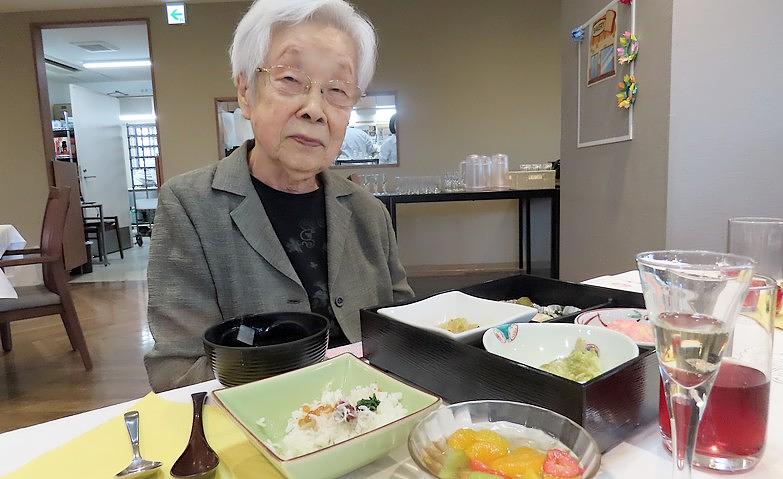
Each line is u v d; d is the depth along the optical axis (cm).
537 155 488
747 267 41
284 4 87
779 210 205
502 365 58
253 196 99
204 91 477
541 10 473
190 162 485
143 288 460
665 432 53
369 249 116
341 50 91
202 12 470
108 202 711
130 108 981
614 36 248
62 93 877
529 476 42
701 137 204
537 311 84
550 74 479
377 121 483
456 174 434
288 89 90
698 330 42
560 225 334
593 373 61
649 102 220
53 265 261
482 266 507
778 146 202
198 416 59
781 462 51
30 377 262
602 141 266
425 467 41
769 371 50
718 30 198
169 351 90
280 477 49
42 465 53
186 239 96
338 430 53
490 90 481
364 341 81
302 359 68
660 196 214
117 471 52
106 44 637
